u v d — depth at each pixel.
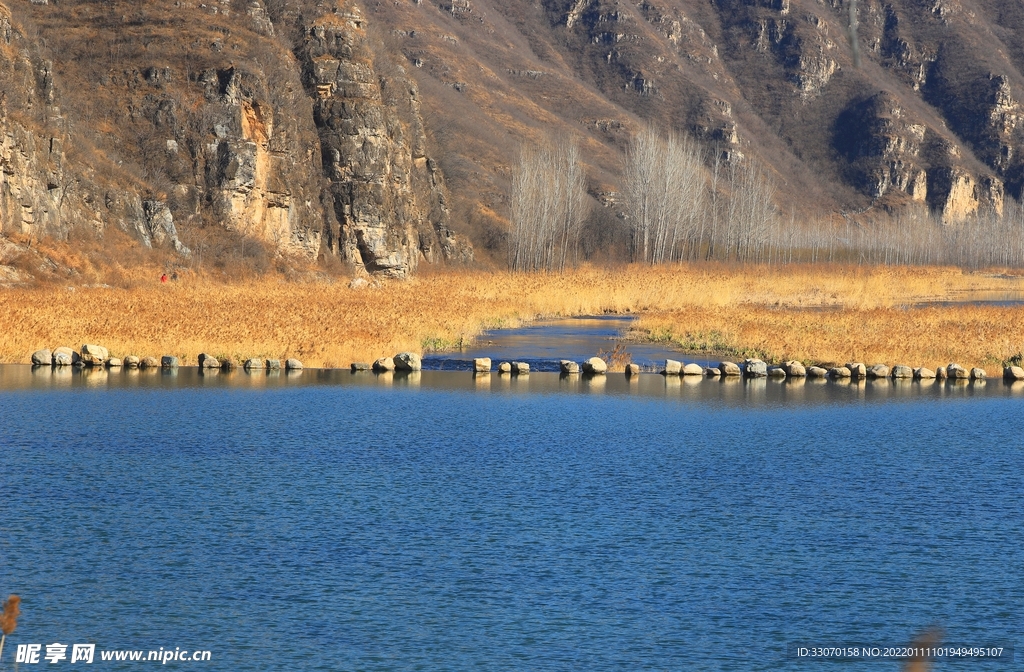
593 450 70.25
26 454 66.06
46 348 108.31
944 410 88.44
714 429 78.50
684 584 44.66
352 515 53.56
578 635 39.59
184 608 41.53
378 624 40.25
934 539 50.97
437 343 123.81
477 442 72.31
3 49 179.75
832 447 72.31
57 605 41.59
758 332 129.25
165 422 77.62
